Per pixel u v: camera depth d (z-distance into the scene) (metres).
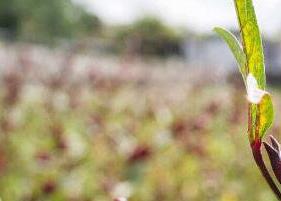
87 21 35.94
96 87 8.46
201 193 4.94
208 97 9.89
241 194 5.07
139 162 3.73
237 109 7.04
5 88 7.36
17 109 6.88
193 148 5.19
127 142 4.70
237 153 6.03
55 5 39.38
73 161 4.22
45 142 5.62
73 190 3.89
